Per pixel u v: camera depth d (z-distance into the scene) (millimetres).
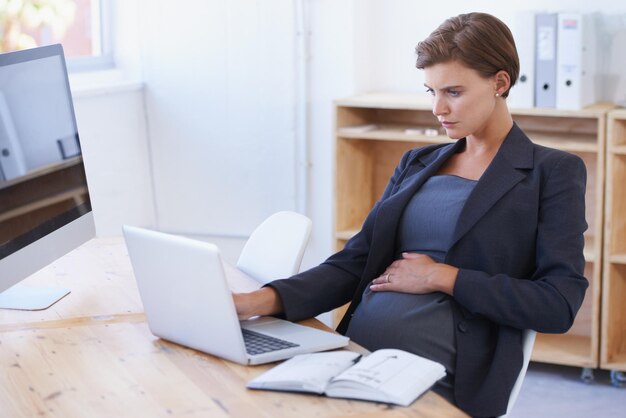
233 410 1471
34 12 3910
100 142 4070
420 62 1912
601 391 3383
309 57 3986
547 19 3236
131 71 4293
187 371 1639
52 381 1615
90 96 3967
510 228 1897
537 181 1895
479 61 1853
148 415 1464
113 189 4172
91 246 2551
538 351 3508
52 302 2055
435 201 2004
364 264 2086
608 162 3240
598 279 3346
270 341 1737
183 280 1687
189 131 4254
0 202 1931
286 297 1911
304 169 4117
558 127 3611
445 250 1965
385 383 1491
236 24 4051
